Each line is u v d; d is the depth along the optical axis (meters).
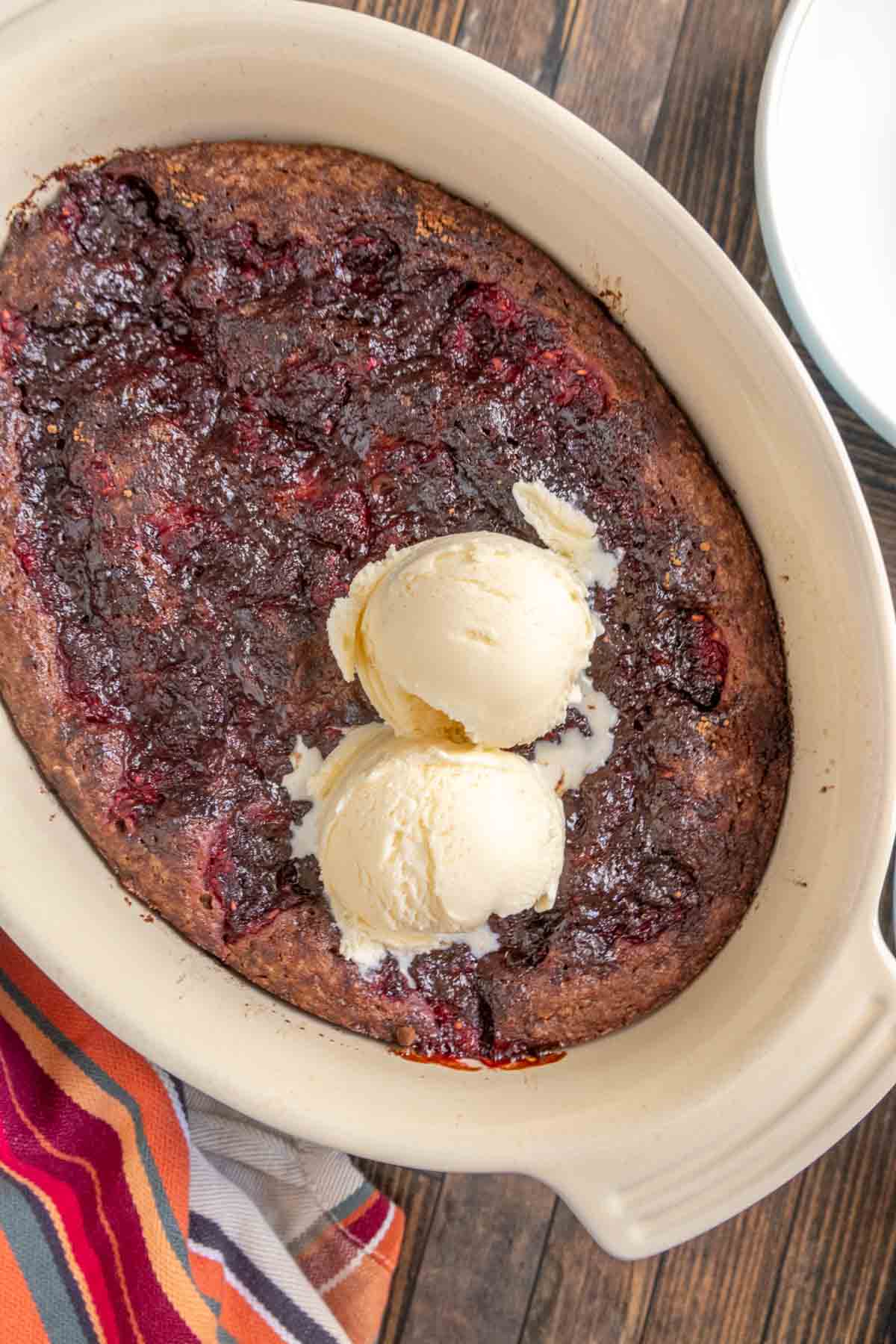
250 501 0.55
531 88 0.53
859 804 0.53
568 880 0.56
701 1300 0.62
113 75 0.53
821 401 0.53
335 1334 0.58
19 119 0.53
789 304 0.57
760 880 0.56
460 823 0.54
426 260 0.55
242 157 0.55
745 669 0.56
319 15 0.52
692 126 0.59
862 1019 0.53
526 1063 0.56
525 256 0.55
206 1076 0.54
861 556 0.53
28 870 0.53
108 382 0.55
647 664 0.56
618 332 0.56
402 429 0.55
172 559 0.55
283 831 0.56
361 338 0.55
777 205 0.56
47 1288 0.56
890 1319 0.62
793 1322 0.62
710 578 0.56
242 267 0.55
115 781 0.55
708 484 0.56
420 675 0.53
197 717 0.55
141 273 0.55
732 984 0.55
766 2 0.59
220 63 0.53
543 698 0.54
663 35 0.59
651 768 0.56
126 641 0.55
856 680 0.53
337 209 0.55
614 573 0.56
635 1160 0.54
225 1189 0.59
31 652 0.55
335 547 0.55
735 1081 0.54
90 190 0.55
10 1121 0.56
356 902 0.54
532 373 0.55
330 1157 0.61
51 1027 0.57
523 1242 0.62
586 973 0.56
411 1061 0.56
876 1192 0.62
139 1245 0.57
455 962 0.56
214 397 0.55
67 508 0.55
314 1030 0.56
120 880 0.55
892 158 0.59
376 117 0.54
